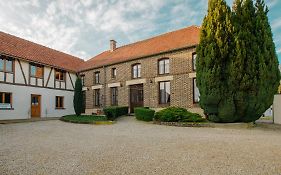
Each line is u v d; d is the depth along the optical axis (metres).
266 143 7.00
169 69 17.31
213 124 11.66
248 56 11.01
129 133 9.70
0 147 6.79
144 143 7.25
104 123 13.78
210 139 7.81
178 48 16.66
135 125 12.83
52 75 21.61
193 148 6.37
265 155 5.50
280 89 21.16
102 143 7.34
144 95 18.50
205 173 4.28
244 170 4.42
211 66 11.71
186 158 5.32
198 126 11.85
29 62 19.30
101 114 20.98
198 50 12.52
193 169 4.52
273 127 11.44
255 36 11.35
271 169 4.46
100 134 9.48
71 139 8.22
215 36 11.75
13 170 4.57
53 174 4.32
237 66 11.07
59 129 11.45
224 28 11.72
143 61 18.91
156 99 17.75
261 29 11.39
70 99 23.53
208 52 11.80
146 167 4.68
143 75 18.75
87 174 4.31
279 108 13.01
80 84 19.89
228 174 4.22
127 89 19.75
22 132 10.27
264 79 10.97
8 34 20.48
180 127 11.80
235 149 6.17
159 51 17.77
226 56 11.43
